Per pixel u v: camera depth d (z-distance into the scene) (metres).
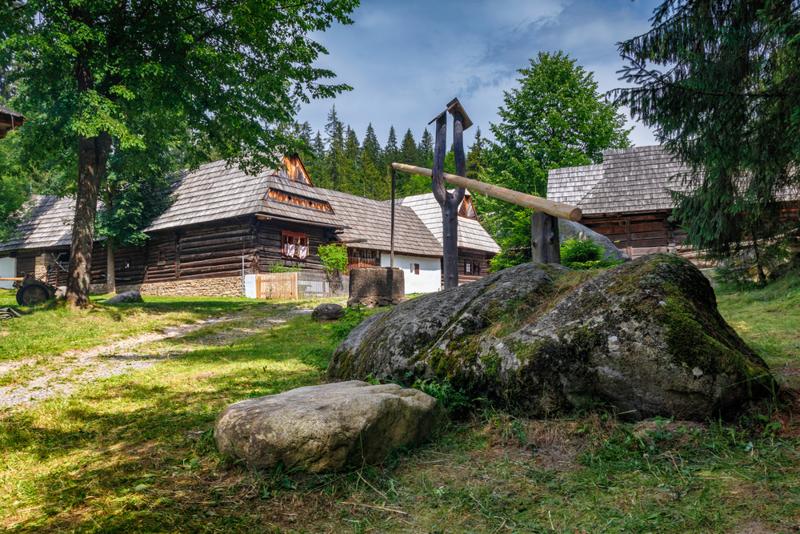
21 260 30.59
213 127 15.03
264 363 7.11
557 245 5.17
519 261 12.18
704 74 7.77
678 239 20.02
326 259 24.05
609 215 20.61
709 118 7.81
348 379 4.91
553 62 35.75
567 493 2.54
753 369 3.22
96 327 11.80
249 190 24.06
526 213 13.00
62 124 13.40
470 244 33.25
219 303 17.95
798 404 3.25
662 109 7.70
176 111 13.39
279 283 21.44
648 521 2.21
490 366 3.74
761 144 7.64
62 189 23.92
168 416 4.59
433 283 31.48
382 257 28.72
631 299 3.47
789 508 2.18
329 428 2.88
